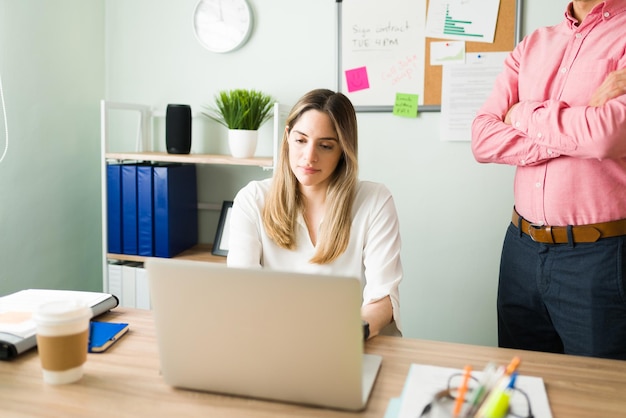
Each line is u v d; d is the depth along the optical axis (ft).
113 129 8.42
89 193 8.22
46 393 2.94
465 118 7.17
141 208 7.32
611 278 4.83
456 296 7.49
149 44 8.16
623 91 4.60
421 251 7.54
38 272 7.33
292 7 7.61
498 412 2.52
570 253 4.99
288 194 4.96
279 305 2.70
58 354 2.99
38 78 7.14
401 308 7.67
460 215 7.36
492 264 7.33
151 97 8.24
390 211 4.97
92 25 8.03
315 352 2.73
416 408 2.75
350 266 5.03
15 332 3.47
